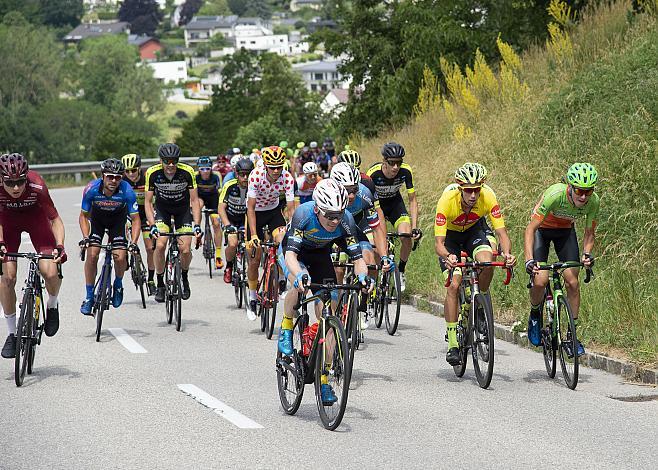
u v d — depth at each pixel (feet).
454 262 68.74
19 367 67.87
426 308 106.11
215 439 54.29
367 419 58.95
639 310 80.69
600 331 79.05
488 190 72.69
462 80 182.09
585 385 68.74
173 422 58.08
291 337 61.72
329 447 52.60
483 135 150.10
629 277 88.58
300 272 57.88
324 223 58.85
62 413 60.34
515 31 215.31
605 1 177.68
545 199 69.92
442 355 80.89
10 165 68.90
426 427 56.90
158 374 72.43
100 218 90.07
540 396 65.16
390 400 64.23
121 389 67.21
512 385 68.80
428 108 200.23
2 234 73.20
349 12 269.85
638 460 49.80
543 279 71.31
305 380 58.44
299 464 49.39
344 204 57.82
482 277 73.00
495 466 48.93
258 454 51.24
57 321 75.20
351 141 251.80
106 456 50.88
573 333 66.54
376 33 269.23
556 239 73.31
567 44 161.27
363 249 86.63
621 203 99.55
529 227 70.69
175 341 87.20
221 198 106.32
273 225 99.45
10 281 70.90
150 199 101.96
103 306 87.71
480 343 68.39
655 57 134.62
